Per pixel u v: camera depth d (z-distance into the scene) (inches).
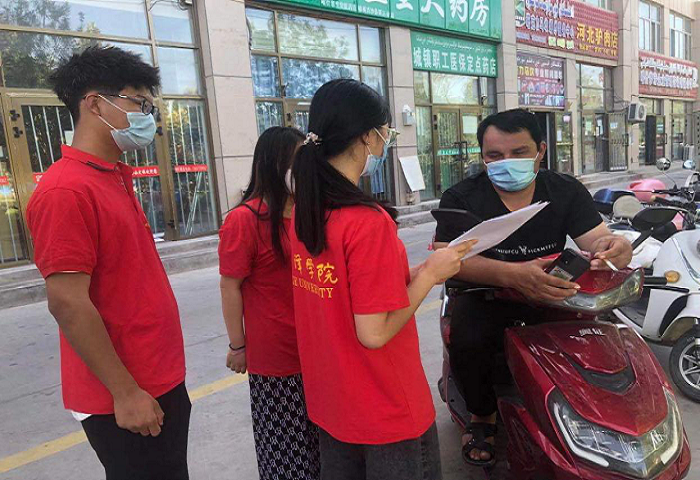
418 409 55.7
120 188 60.8
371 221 50.3
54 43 247.4
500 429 103.2
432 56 430.6
